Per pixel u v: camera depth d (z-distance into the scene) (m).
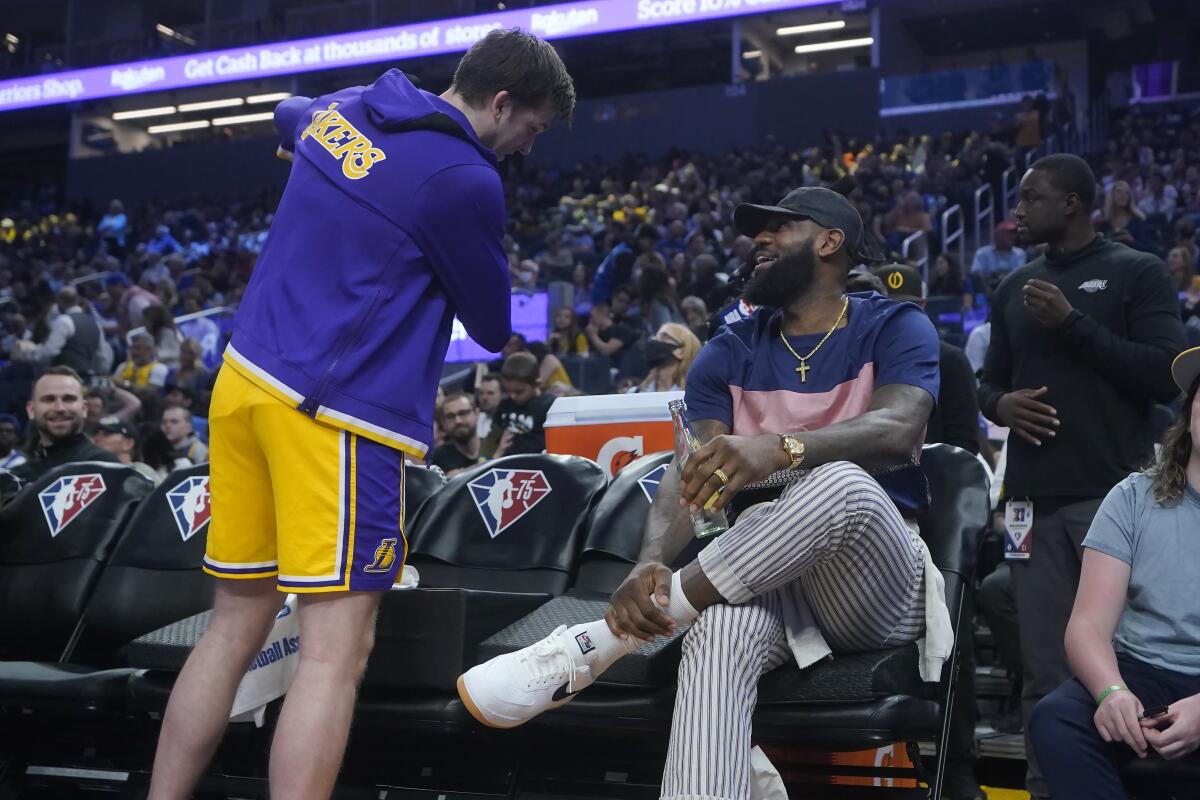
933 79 19.12
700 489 2.20
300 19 26.16
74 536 3.33
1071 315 2.87
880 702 2.24
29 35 30.86
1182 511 2.41
